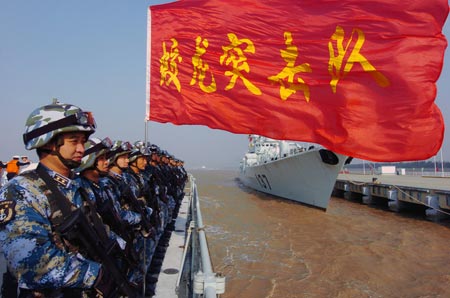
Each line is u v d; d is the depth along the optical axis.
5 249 2.14
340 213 22.83
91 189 3.78
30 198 2.30
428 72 5.36
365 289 9.66
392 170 48.47
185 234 8.95
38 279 2.12
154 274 6.02
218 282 2.58
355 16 5.58
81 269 2.29
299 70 5.88
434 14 5.27
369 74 5.57
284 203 26.52
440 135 5.39
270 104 5.96
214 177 70.94
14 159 9.62
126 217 4.45
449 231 17.14
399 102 5.46
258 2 6.04
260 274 10.64
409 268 11.38
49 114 2.52
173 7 6.33
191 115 6.18
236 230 16.88
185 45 6.27
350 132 5.62
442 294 9.39
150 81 6.35
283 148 27.47
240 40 6.07
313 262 11.91
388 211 23.80
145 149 6.46
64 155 2.58
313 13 5.82
